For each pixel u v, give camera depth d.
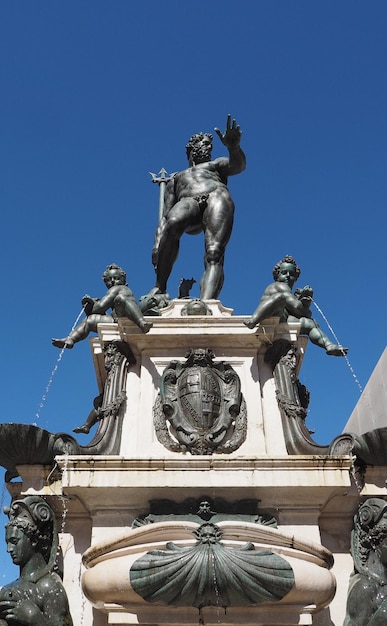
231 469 4.03
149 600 3.61
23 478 4.24
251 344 4.77
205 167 6.29
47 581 3.87
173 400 4.43
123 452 4.34
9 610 3.66
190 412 4.35
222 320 4.75
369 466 4.26
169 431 4.38
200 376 4.46
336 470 4.05
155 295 5.75
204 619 3.70
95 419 5.49
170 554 3.59
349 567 4.11
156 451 4.28
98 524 4.08
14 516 4.06
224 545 3.68
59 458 4.05
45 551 4.05
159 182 7.00
